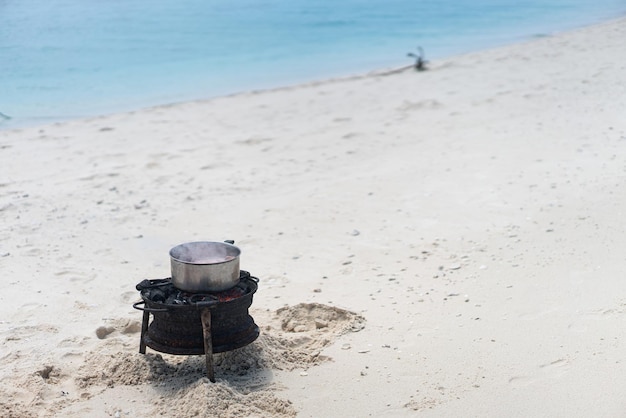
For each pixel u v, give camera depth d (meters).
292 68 21.48
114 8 32.41
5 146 13.31
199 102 17.25
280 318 6.41
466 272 7.20
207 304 5.13
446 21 30.27
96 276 7.50
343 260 7.77
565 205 8.80
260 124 14.71
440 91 16.84
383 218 9.02
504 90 16.25
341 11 32.94
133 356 5.59
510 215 8.73
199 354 5.27
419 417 4.93
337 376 5.44
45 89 18.62
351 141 12.91
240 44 25.08
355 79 19.41
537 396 5.07
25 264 7.81
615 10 32.72
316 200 9.84
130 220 9.27
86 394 5.28
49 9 30.53
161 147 13.06
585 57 19.94
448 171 10.69
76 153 12.75
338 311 6.39
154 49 23.98
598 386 5.11
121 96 18.11
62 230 8.91
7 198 10.20
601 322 5.95
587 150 11.08
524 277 6.93
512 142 11.92
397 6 34.56
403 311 6.45
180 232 8.84
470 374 5.38
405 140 12.70
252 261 7.86
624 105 13.84
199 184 10.78
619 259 7.10
